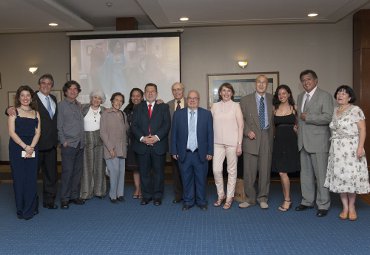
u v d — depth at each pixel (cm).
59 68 867
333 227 382
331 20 755
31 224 403
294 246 330
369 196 512
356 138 399
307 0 611
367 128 754
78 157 487
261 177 459
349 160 397
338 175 400
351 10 675
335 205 470
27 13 662
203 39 833
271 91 823
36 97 447
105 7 717
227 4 626
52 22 732
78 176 489
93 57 805
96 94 504
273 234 362
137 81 803
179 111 452
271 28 820
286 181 450
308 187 447
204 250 323
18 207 424
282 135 449
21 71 876
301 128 434
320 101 420
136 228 386
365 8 748
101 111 514
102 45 802
